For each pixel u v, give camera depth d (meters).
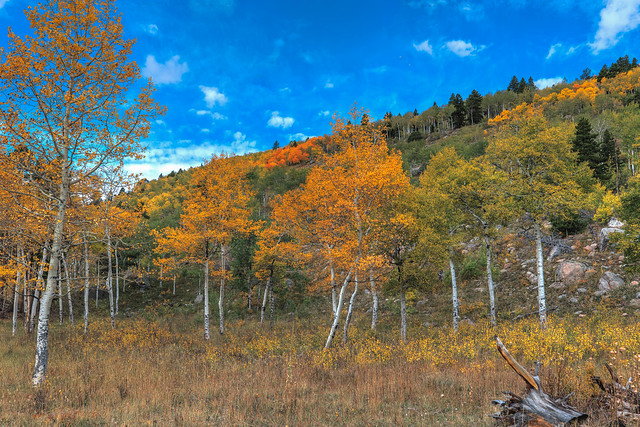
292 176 57.19
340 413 6.61
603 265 22.00
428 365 10.40
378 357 11.95
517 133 17.88
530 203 16.39
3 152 8.38
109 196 10.59
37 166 9.01
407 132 122.62
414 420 6.08
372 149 14.73
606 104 78.94
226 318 29.33
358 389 7.91
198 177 19.27
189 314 32.22
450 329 19.05
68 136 8.90
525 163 17.64
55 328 22.50
